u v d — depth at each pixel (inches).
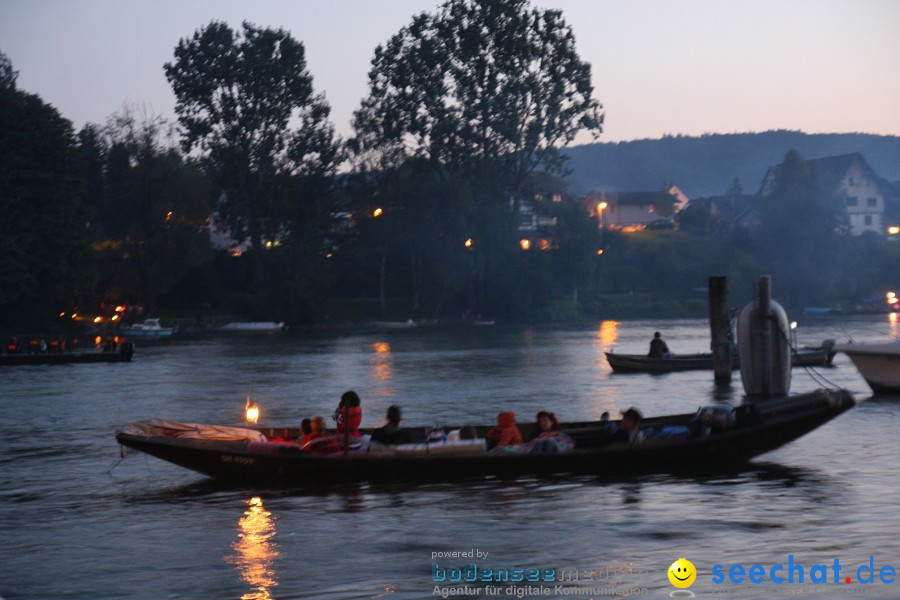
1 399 2517.2
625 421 1327.5
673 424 1384.1
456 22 6215.6
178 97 6309.1
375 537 1026.1
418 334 5866.1
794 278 7460.6
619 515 1091.9
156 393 2650.1
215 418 2096.5
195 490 1273.4
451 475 1275.8
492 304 7022.6
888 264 7514.8
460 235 6515.8
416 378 2979.8
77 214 5565.9
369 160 6850.4
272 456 1259.2
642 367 3029.0
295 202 6628.9
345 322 6683.1
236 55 6294.3
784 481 1248.2
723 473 1301.7
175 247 6560.0
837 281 7431.1
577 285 7386.8
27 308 5531.5
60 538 1051.3
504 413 1336.1
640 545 978.7
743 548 959.0
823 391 1310.3
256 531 1059.3
